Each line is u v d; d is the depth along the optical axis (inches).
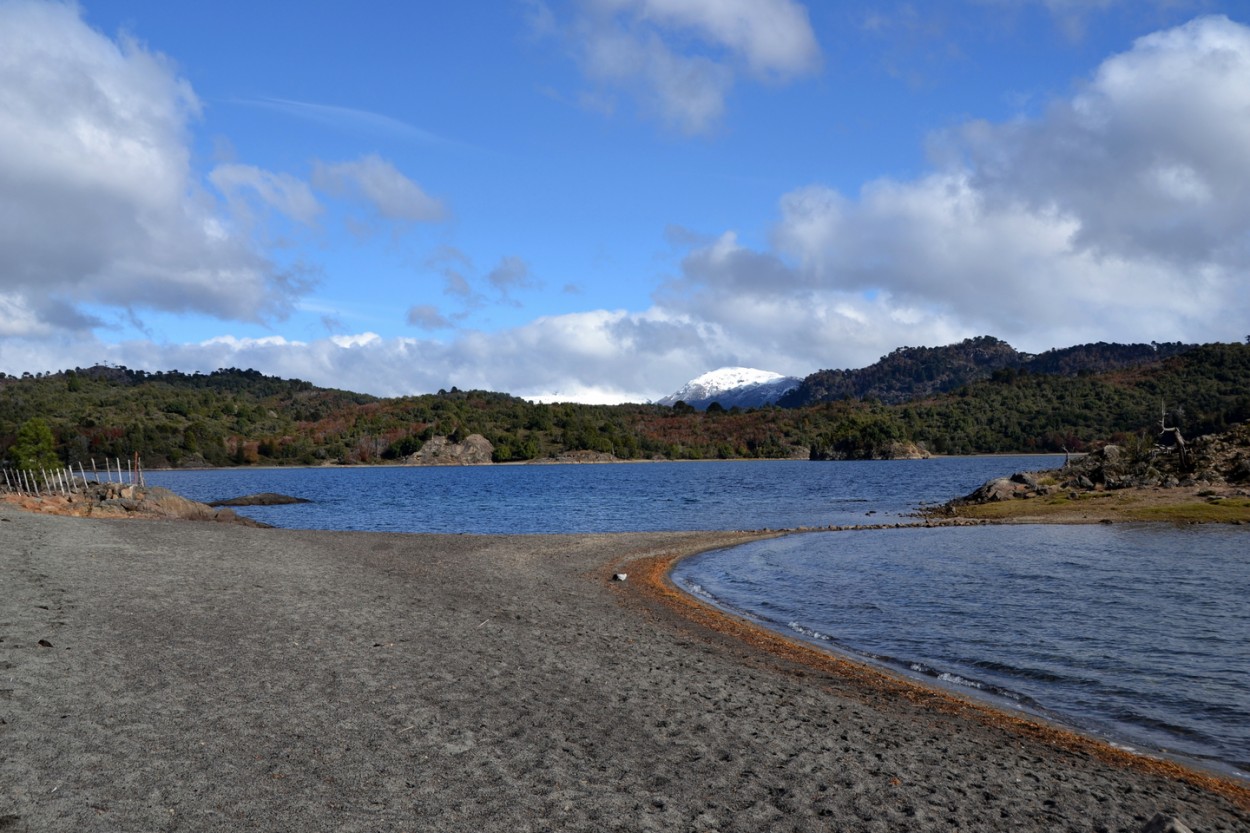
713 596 1055.0
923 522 1999.3
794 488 4256.9
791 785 384.2
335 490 4537.4
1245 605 943.7
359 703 458.0
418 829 305.0
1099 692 628.4
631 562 1343.5
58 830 280.8
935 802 375.9
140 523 1508.4
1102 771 451.2
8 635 540.7
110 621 614.5
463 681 524.1
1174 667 695.1
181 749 366.9
